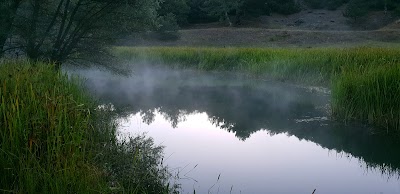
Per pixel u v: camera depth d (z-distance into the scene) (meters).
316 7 55.25
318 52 17.36
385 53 13.99
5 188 3.37
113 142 5.89
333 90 9.35
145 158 5.45
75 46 12.32
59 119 4.30
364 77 8.66
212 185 4.88
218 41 41.56
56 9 12.42
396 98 7.77
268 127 8.28
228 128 8.12
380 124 8.05
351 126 8.19
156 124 8.33
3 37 10.91
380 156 6.28
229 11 52.22
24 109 4.35
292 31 42.03
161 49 24.28
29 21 11.18
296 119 9.02
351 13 47.22
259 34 42.38
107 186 3.82
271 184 5.00
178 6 48.62
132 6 12.28
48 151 3.74
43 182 3.42
